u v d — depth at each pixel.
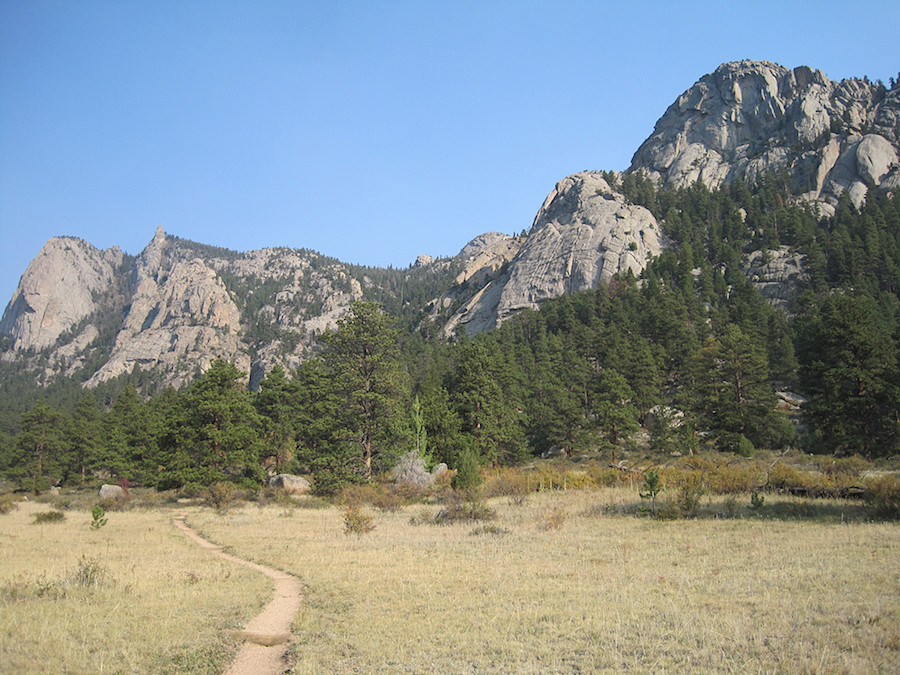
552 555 17.50
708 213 168.00
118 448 73.19
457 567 16.08
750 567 14.41
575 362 79.62
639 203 184.00
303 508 39.94
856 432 45.22
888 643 8.58
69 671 8.48
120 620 11.13
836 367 46.84
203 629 10.84
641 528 22.00
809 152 183.50
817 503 25.08
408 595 13.20
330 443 50.16
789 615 10.30
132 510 41.16
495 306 171.62
